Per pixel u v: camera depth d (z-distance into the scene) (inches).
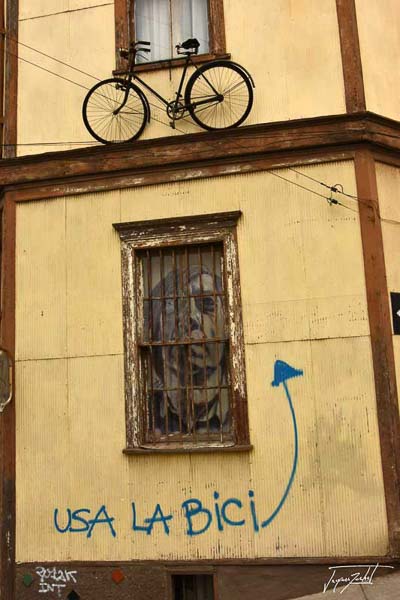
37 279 300.8
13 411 292.8
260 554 261.9
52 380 292.2
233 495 267.7
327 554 256.8
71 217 302.0
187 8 316.8
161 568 268.4
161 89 304.7
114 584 271.6
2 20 334.6
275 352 273.1
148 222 291.6
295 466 264.4
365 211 274.2
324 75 290.5
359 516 256.2
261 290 278.2
